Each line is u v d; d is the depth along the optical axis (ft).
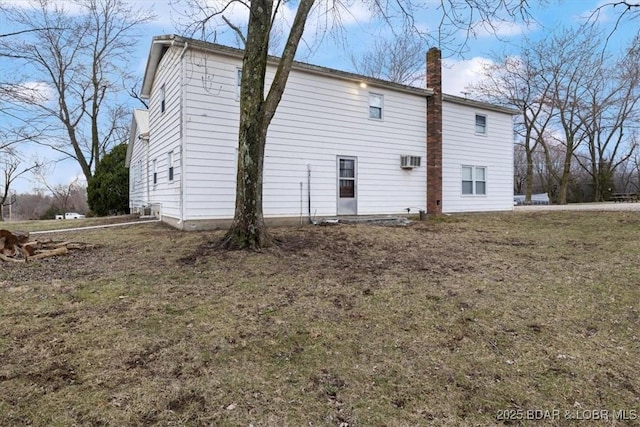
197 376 8.99
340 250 22.00
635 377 9.78
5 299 13.20
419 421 7.88
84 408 7.64
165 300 13.46
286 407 8.07
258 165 20.95
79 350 9.86
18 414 7.39
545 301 14.38
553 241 25.48
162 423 7.37
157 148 39.86
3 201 86.69
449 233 29.37
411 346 11.00
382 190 39.55
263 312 12.76
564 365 10.25
